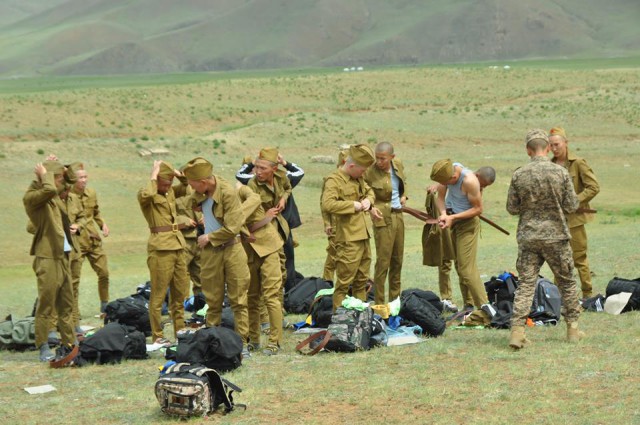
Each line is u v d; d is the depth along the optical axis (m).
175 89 88.69
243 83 96.38
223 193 9.20
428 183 47.12
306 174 48.75
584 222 11.76
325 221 13.34
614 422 6.21
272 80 100.75
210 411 7.05
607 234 23.27
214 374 7.12
